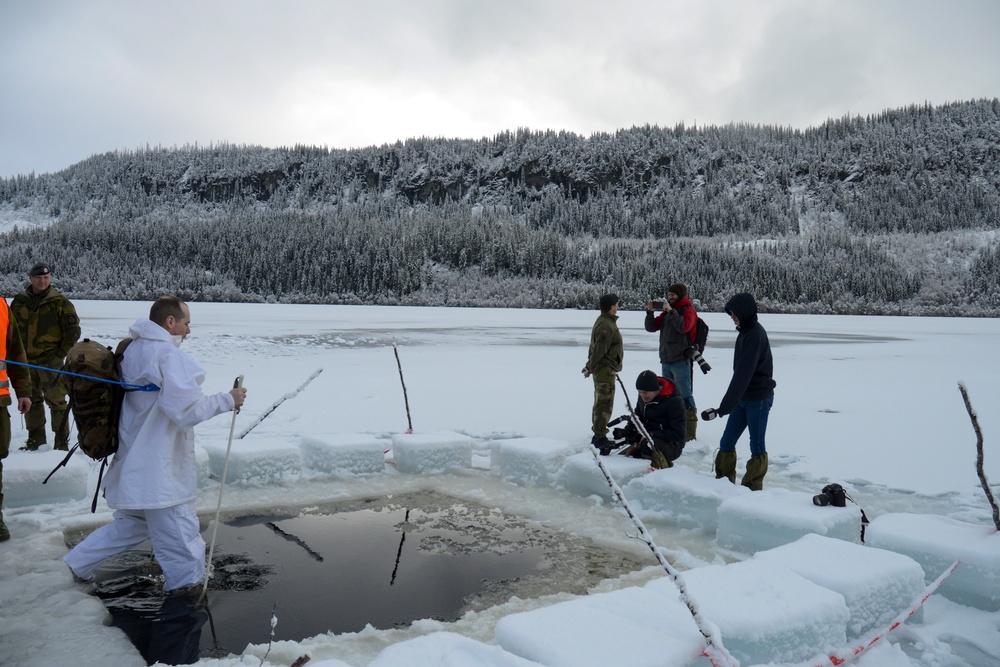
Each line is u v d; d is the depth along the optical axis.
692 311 7.75
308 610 3.38
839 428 8.98
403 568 3.97
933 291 147.62
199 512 5.09
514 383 13.35
